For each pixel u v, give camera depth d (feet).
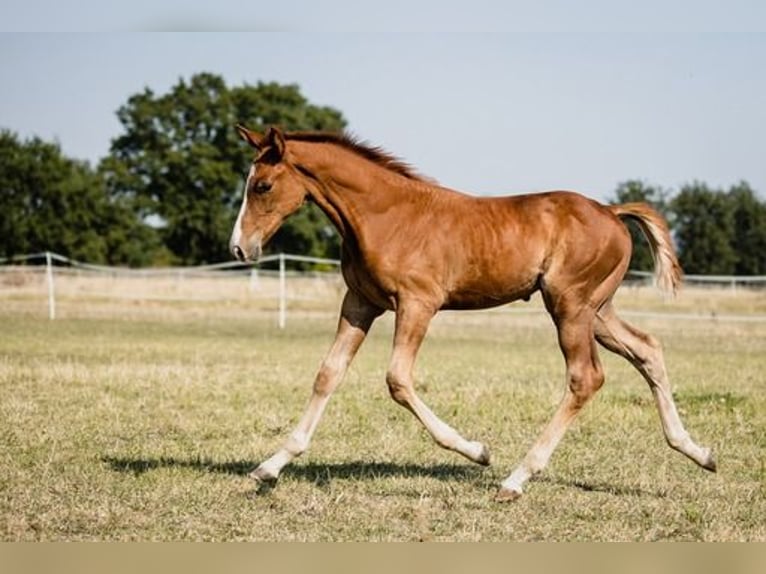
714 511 21.45
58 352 53.16
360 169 22.62
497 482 24.25
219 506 21.62
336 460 26.66
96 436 29.27
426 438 29.63
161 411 33.81
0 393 37.04
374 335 74.28
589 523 20.70
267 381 41.83
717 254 167.94
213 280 123.24
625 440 29.40
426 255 22.43
